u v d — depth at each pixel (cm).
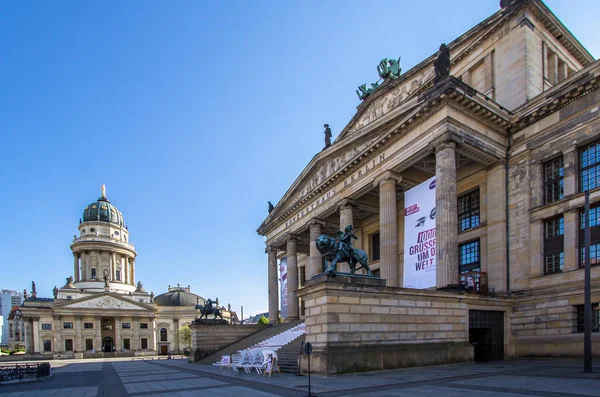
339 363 2242
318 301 2383
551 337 2916
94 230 15325
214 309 5231
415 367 2497
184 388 2156
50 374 3731
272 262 6512
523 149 3341
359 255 2536
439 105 3175
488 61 3841
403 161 3559
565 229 2994
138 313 13538
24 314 12431
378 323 2455
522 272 3209
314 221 5153
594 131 2884
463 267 3878
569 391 1493
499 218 3409
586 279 2102
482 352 3047
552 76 3791
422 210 3297
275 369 2659
